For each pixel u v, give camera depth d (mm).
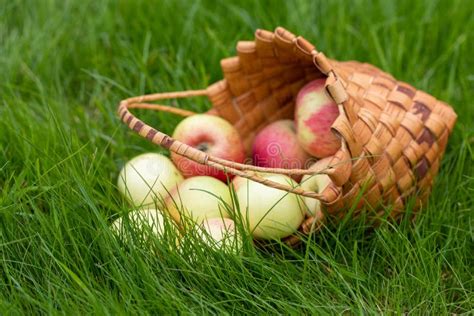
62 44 1740
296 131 1489
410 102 1435
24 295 1328
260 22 1760
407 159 1409
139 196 1439
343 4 1783
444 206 1450
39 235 1355
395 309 1349
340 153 1352
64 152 1479
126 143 1587
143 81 1652
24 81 1682
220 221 1396
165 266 1354
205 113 1545
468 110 1601
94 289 1327
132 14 1788
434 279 1359
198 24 1758
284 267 1378
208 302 1333
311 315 1334
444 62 1702
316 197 1356
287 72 1517
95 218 1390
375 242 1418
